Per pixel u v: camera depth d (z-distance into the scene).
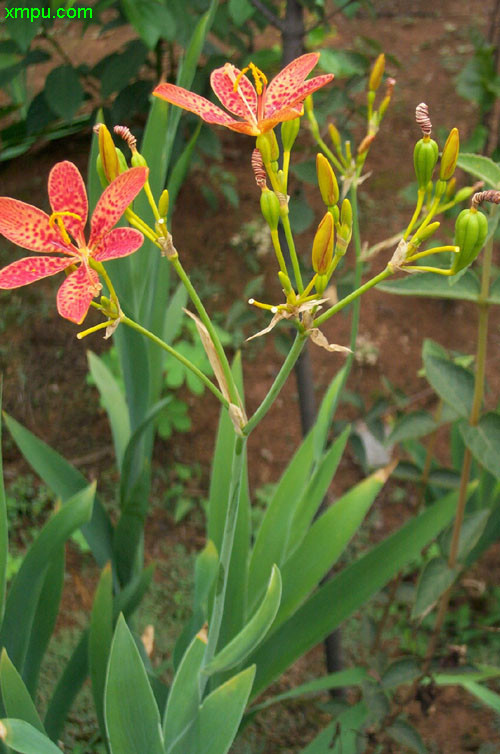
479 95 0.94
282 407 1.05
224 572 0.45
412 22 1.61
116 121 0.99
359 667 0.62
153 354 0.61
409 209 1.21
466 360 0.67
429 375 0.56
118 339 0.59
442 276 0.54
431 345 0.59
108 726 0.46
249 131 0.41
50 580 0.55
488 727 0.79
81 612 0.86
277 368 1.07
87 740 0.74
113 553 0.62
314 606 0.56
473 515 0.59
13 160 1.24
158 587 0.90
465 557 0.59
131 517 0.60
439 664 0.63
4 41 0.94
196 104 0.41
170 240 0.42
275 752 0.76
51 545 0.51
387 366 1.08
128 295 0.56
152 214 0.56
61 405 1.04
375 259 1.16
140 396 0.59
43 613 0.55
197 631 0.56
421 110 0.41
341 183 0.74
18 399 1.03
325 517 0.56
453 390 0.55
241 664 0.56
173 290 1.10
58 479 0.61
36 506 0.94
